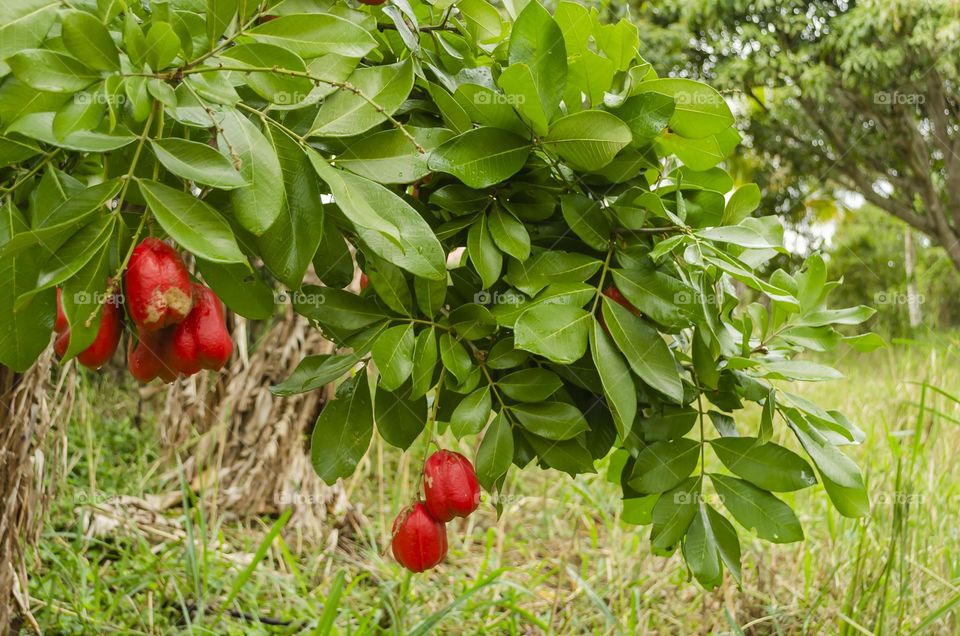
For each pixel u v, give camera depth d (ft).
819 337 4.41
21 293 3.26
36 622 7.55
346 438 4.11
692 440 4.32
